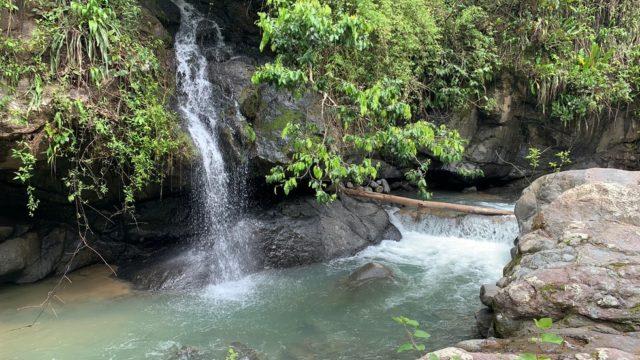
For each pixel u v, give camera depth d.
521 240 4.89
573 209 4.84
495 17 10.90
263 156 7.46
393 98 6.07
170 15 8.41
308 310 6.13
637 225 4.49
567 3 10.66
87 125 5.86
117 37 6.20
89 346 5.18
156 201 7.50
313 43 5.86
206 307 6.19
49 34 5.79
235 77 8.11
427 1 10.13
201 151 7.20
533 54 10.81
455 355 3.24
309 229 7.93
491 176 11.40
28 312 5.90
